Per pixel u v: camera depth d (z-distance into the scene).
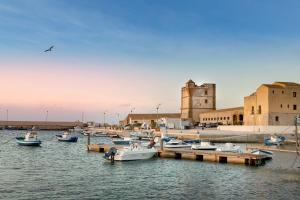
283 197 35.50
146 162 59.91
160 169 52.56
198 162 59.75
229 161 59.16
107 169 52.53
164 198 35.06
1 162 60.22
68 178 44.84
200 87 176.12
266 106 116.38
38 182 41.97
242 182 42.72
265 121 116.69
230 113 148.00
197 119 175.12
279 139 95.00
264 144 94.62
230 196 35.91
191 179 44.69
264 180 43.91
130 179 44.56
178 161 61.00
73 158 66.50
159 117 196.12
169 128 149.62
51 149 87.50
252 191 37.97
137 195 36.12
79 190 38.03
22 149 87.12
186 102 178.50
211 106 175.88
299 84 125.94
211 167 54.31
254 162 56.12
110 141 125.00
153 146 73.69
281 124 116.12
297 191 38.00
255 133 109.31
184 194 36.66
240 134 110.50
